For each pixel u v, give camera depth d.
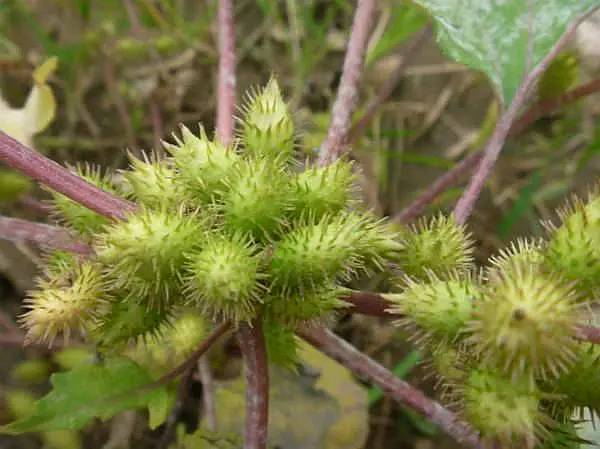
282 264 0.12
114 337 0.13
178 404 0.19
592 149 0.25
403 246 0.13
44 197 0.25
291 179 0.12
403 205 0.26
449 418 0.14
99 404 0.14
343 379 0.21
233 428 0.19
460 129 0.27
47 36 0.27
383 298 0.13
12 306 0.25
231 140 0.15
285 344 0.14
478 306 0.10
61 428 0.14
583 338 0.10
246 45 0.28
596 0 0.16
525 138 0.27
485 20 0.16
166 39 0.27
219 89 0.18
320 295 0.12
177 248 0.11
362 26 0.17
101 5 0.28
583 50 0.24
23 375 0.22
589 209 0.11
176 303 0.13
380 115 0.27
